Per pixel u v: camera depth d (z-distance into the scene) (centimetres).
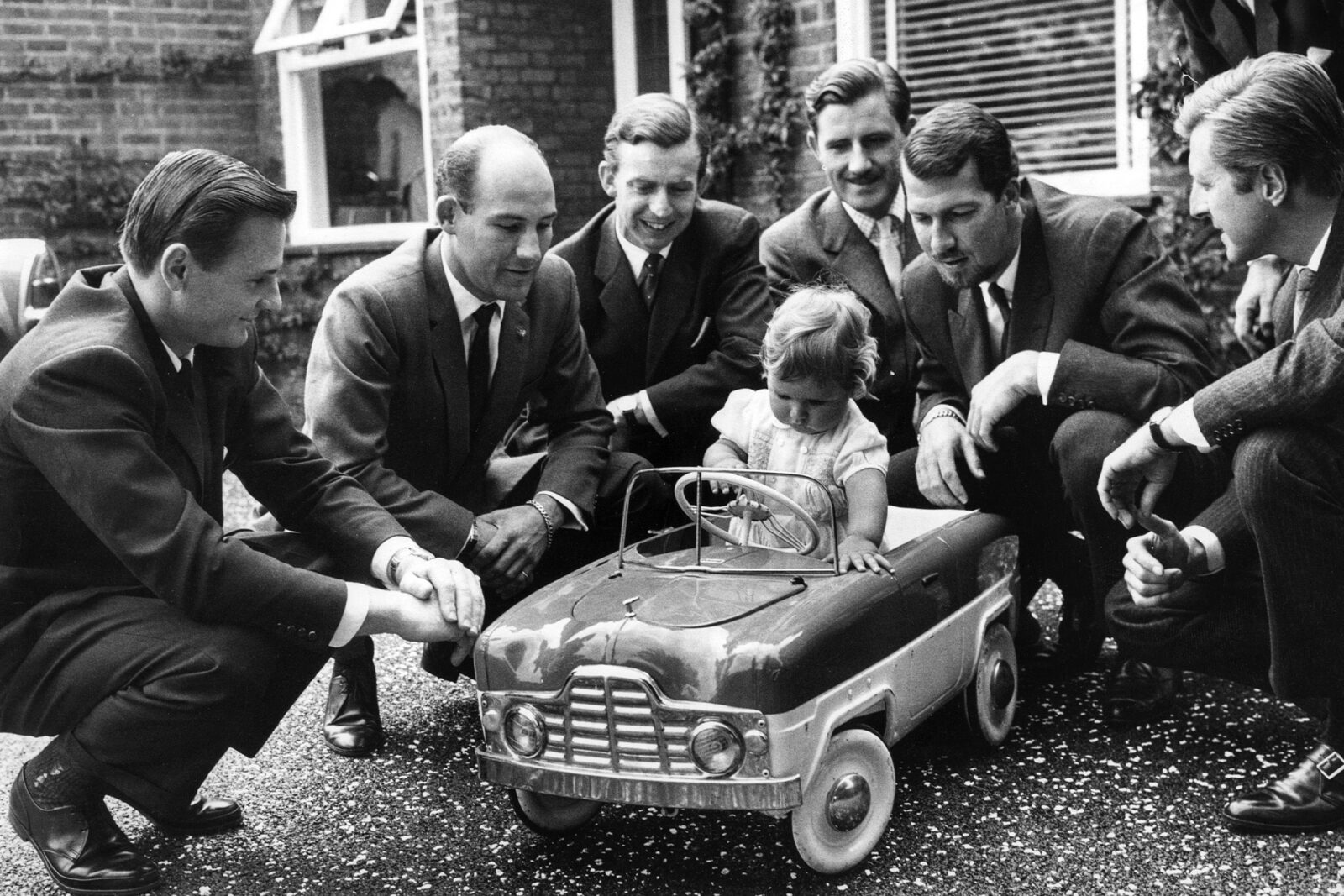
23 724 281
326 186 1055
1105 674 403
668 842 299
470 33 832
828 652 266
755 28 771
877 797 284
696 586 287
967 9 720
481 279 337
